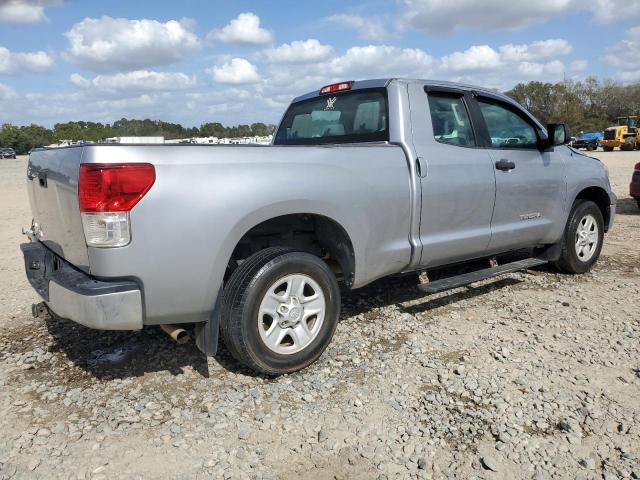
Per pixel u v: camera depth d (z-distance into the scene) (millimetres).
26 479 2588
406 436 2912
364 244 3873
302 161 3510
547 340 4129
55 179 3262
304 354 3570
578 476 2590
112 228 2887
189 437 2918
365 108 4492
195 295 3150
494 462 2680
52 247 3629
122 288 2951
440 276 5793
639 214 10188
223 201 3145
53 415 3141
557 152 5535
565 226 5617
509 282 5637
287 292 3480
